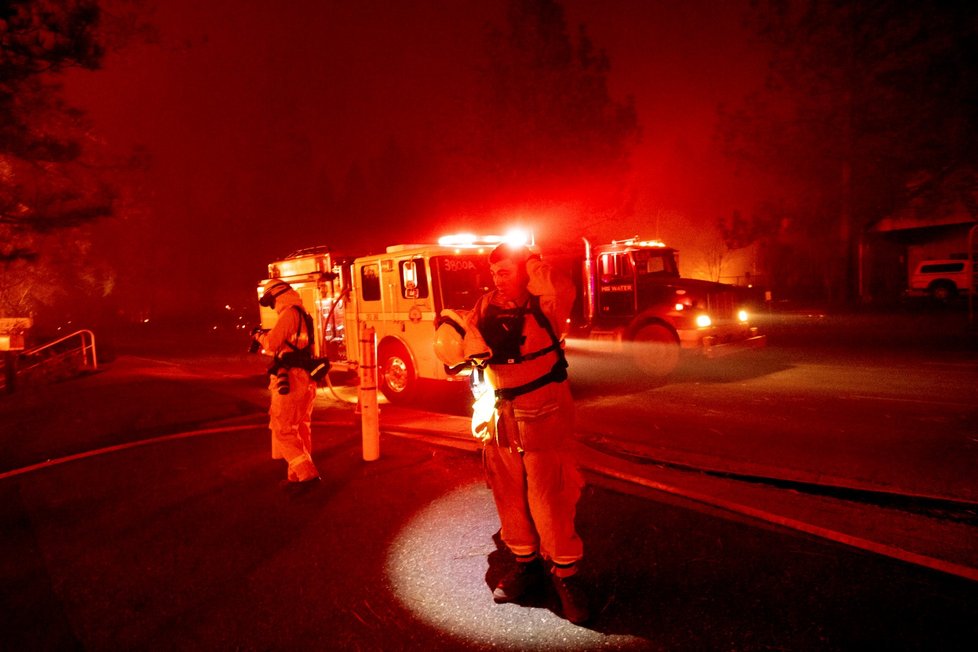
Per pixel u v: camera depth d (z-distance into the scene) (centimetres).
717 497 455
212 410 911
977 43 1803
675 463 559
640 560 378
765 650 291
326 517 474
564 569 329
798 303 2542
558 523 329
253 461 623
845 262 2272
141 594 371
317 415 865
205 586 378
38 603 365
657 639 304
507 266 340
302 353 551
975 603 315
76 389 1227
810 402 798
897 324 1819
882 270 3033
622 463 556
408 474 564
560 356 343
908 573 345
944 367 1047
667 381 1020
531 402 333
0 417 951
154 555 422
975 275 2222
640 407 814
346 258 1048
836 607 319
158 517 488
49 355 1748
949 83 1872
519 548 348
